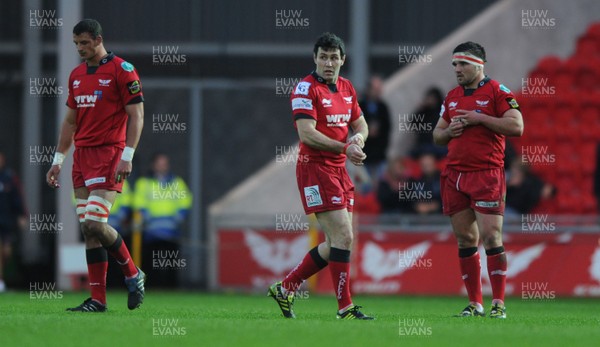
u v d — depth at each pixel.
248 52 73.81
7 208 58.22
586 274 55.56
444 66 65.94
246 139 73.25
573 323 30.42
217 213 61.44
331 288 56.47
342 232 29.00
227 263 59.38
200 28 73.69
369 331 25.00
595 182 59.75
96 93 29.89
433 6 74.12
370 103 60.22
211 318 29.70
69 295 49.66
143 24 73.38
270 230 59.03
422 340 23.48
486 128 31.38
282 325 26.25
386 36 74.19
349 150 28.20
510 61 68.25
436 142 32.53
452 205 32.12
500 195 31.44
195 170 72.19
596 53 69.19
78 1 58.00
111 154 30.02
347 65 74.56
